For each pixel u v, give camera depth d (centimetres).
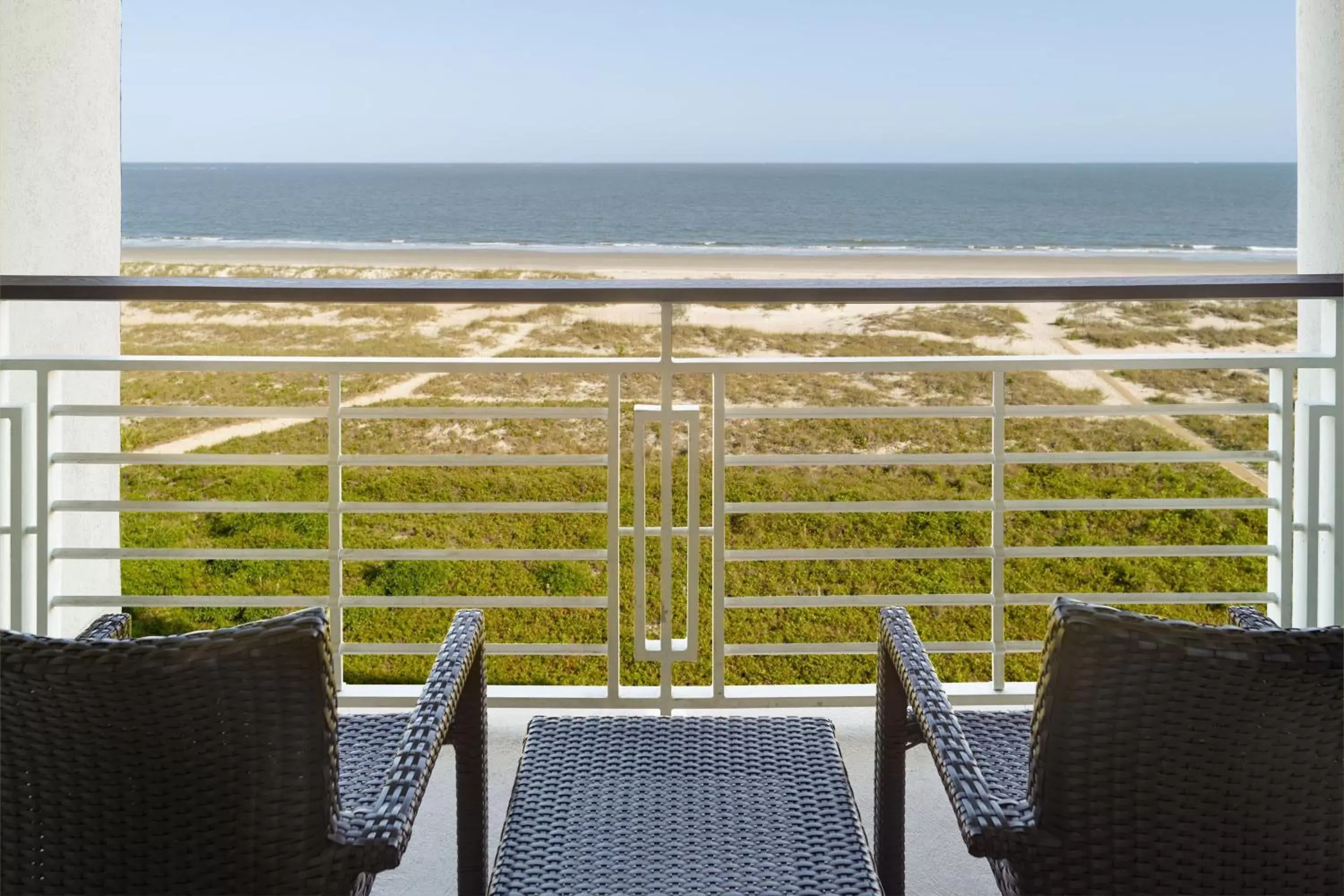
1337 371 242
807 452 1377
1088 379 1700
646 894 135
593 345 1898
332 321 1939
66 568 418
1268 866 114
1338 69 288
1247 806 113
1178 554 254
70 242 407
